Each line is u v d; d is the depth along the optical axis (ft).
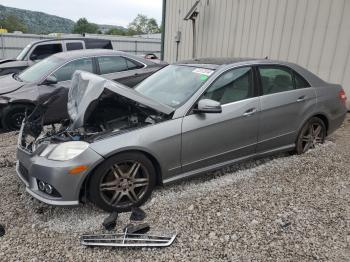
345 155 16.19
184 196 12.47
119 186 11.19
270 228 10.53
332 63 24.88
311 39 26.05
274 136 14.62
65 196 10.46
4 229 10.58
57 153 10.51
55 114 17.56
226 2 33.86
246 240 9.99
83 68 23.80
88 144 10.57
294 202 12.03
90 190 10.80
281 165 15.12
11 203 12.18
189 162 12.41
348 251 9.50
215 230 10.46
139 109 12.03
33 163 10.79
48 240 10.12
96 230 10.56
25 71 25.02
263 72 14.32
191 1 39.40
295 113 15.10
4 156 16.79
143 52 105.09
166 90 13.66
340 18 23.90
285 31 27.99
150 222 10.90
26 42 81.51
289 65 15.37
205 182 13.58
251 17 31.04
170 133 11.69
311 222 10.82
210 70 13.41
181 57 43.11
